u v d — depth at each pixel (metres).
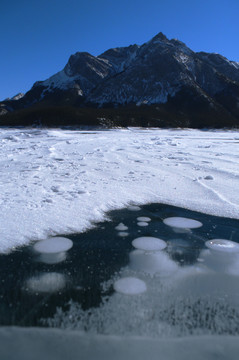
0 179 5.76
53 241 3.35
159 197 4.97
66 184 5.49
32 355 1.81
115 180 5.95
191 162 8.16
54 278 2.66
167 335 2.02
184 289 2.55
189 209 4.47
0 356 1.80
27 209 4.11
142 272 2.80
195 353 1.87
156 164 7.82
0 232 3.40
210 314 2.24
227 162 8.20
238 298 2.45
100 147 11.95
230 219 4.10
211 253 3.20
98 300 2.37
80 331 2.03
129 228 3.79
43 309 2.25
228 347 1.93
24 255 3.03
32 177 5.98
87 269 2.82
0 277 2.65
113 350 1.87
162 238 3.54
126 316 2.19
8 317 2.14
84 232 3.63
